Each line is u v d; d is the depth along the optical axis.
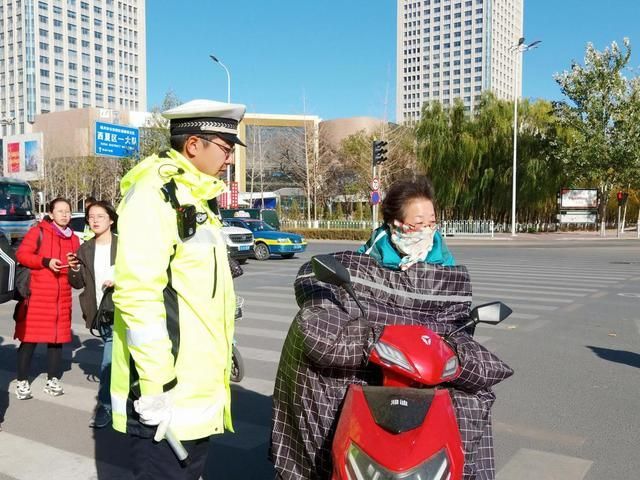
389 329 2.21
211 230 2.27
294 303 10.12
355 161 47.72
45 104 119.12
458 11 169.00
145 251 2.02
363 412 2.03
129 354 2.15
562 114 37.19
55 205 5.20
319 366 2.29
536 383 5.50
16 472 3.67
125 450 4.02
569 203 38.75
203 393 2.17
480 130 38.34
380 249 2.57
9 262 4.12
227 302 2.30
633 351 6.77
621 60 35.84
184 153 2.31
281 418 2.49
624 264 18.47
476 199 38.91
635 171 34.06
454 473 1.92
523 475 3.63
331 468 2.27
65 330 5.17
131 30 137.50
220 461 3.86
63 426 4.46
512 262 19.23
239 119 2.37
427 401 2.02
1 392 5.30
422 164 38.81
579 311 9.41
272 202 52.44
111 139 28.59
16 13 117.69
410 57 177.75
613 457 3.90
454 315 2.49
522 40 37.19
